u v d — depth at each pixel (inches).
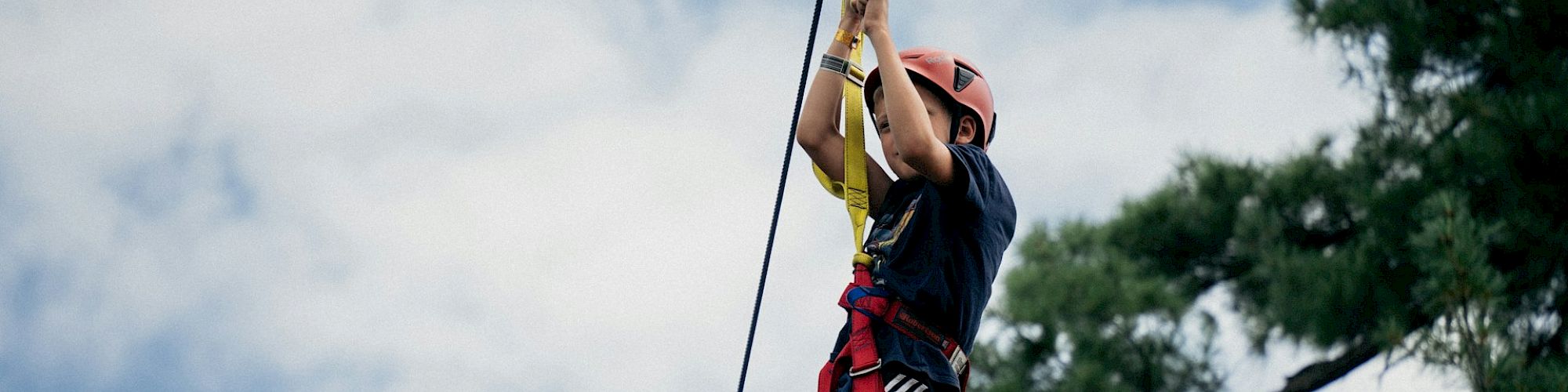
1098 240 548.7
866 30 113.3
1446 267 279.4
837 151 130.4
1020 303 513.3
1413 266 414.9
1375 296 423.8
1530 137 391.9
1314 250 487.5
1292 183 513.3
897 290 111.8
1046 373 502.6
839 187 130.2
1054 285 514.0
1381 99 467.2
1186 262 542.3
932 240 112.0
